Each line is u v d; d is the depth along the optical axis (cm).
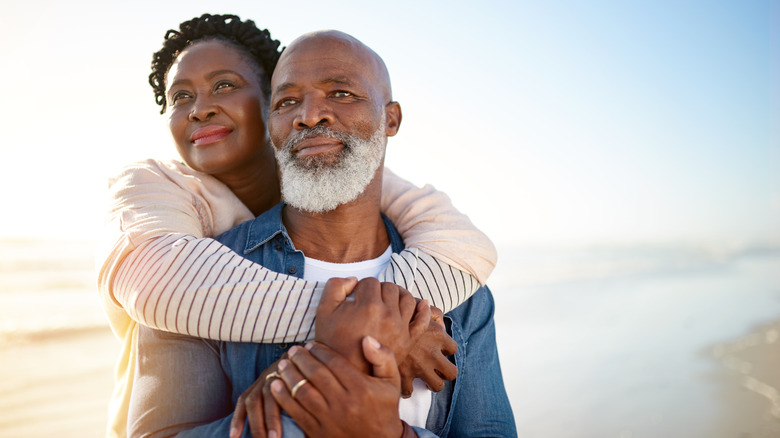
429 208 182
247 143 186
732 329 1061
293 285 134
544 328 1030
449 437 162
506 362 777
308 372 113
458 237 165
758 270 2667
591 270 2452
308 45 167
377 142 171
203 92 184
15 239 2505
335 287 126
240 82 188
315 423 111
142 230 141
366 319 119
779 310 1312
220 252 138
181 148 186
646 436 525
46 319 1027
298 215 171
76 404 580
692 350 876
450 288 155
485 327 177
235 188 200
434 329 141
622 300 1456
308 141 162
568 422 554
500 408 169
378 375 115
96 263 148
